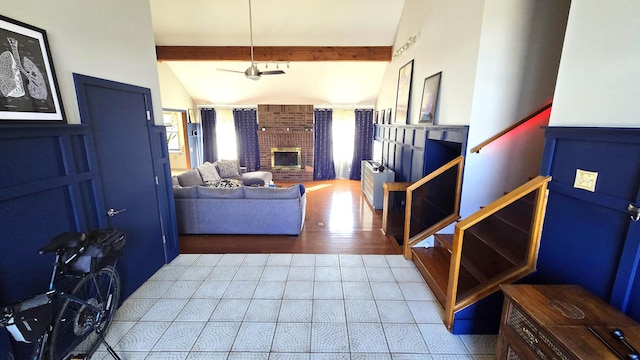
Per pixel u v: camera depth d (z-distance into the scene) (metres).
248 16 5.51
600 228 1.59
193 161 8.70
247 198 4.29
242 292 2.81
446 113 3.58
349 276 3.12
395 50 6.03
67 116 2.04
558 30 2.83
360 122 8.69
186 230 4.41
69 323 1.87
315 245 3.98
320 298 2.72
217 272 3.20
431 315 2.48
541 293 1.58
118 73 2.54
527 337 1.46
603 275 1.58
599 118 1.57
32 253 1.79
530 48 2.86
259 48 6.37
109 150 2.42
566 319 1.36
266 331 2.30
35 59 1.78
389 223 4.46
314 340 2.21
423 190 3.43
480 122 3.03
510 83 2.93
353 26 5.83
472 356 2.06
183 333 2.27
